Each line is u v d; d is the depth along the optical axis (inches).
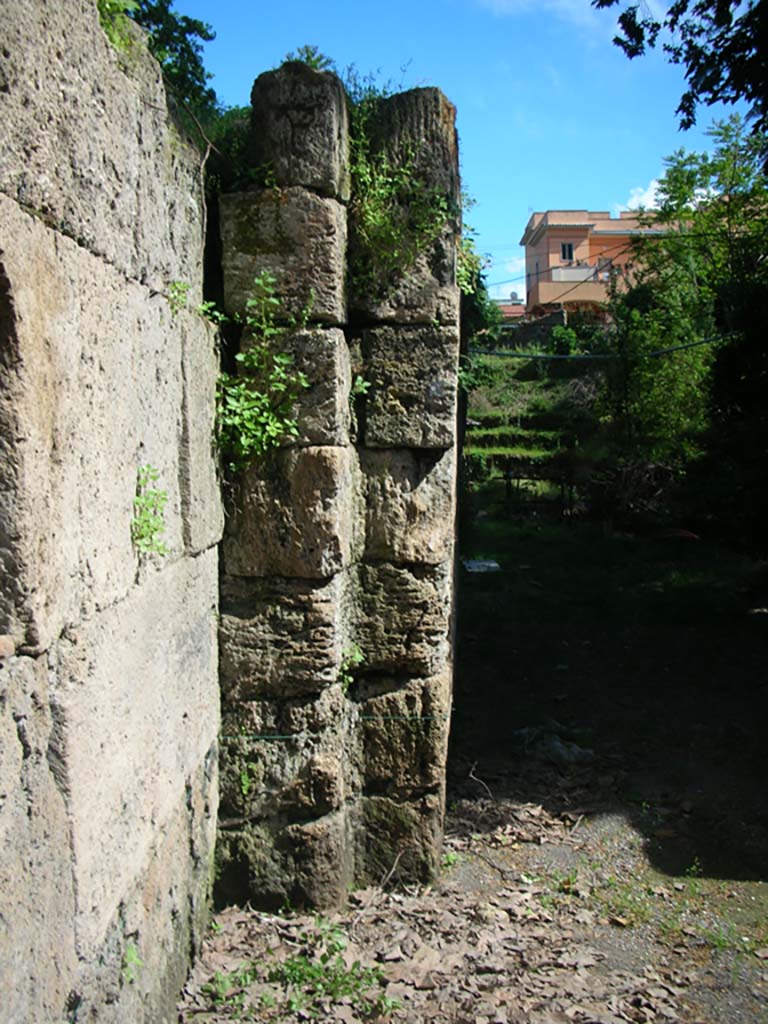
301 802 179.3
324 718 179.5
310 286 174.1
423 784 191.9
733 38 403.2
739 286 501.4
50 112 98.3
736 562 579.2
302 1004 146.9
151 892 131.1
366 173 183.0
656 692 341.1
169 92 149.7
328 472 174.6
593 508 783.1
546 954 167.3
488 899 190.2
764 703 326.0
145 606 129.0
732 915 186.5
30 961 90.3
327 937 166.6
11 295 88.7
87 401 108.2
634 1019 147.7
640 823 231.6
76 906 101.5
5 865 86.0
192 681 156.8
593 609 470.9
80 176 106.6
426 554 188.7
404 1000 150.1
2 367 89.7
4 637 90.2
